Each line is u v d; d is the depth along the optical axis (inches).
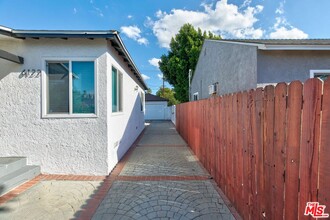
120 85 273.0
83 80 197.6
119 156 248.4
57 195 150.0
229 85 332.8
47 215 123.0
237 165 128.1
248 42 257.3
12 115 193.0
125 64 295.0
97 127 197.0
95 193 153.5
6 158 188.2
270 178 90.4
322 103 61.8
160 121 990.4
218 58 394.0
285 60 238.8
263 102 96.7
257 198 102.7
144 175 193.6
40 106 193.8
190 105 323.0
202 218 119.6
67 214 124.3
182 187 163.6
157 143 370.6
